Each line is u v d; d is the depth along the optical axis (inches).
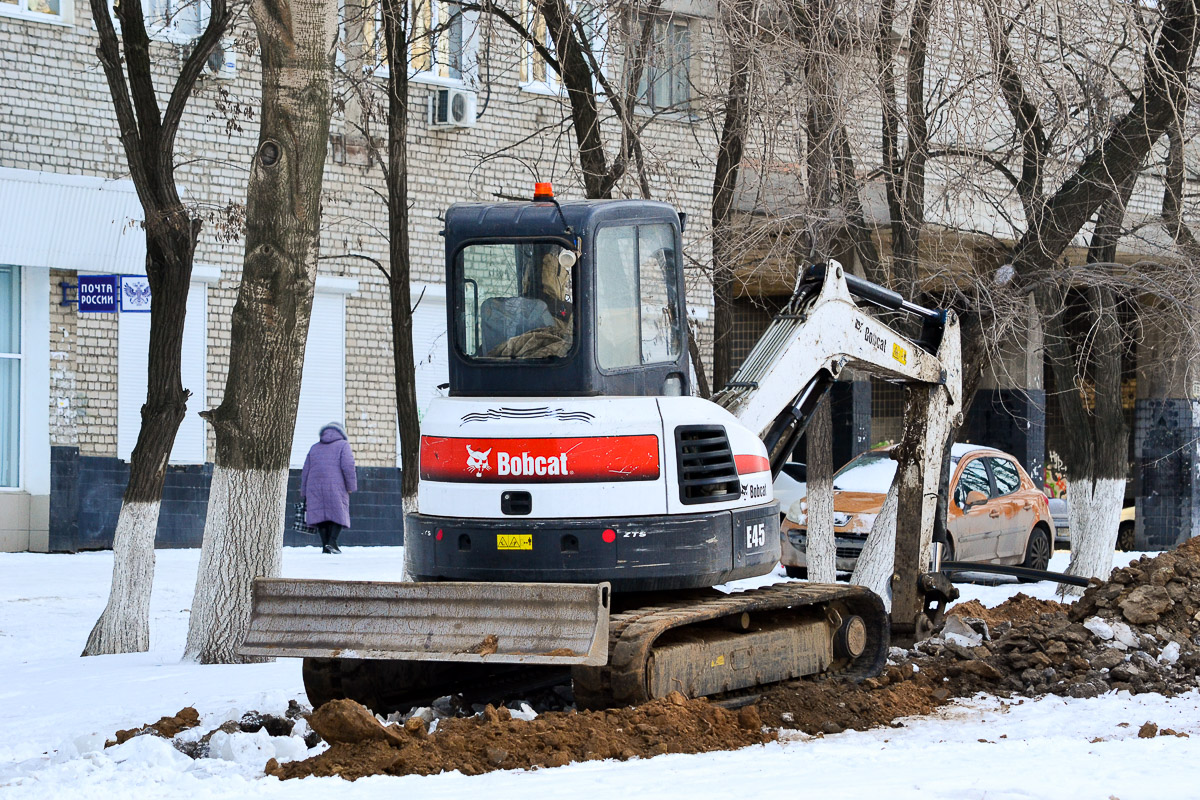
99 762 455.8
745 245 952.3
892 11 871.1
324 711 477.7
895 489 858.1
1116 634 690.2
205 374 1397.6
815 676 623.5
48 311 1315.2
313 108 755.4
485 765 455.8
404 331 920.3
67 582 1086.4
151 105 820.6
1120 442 1163.9
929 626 727.7
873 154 1057.5
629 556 532.1
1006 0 815.7
